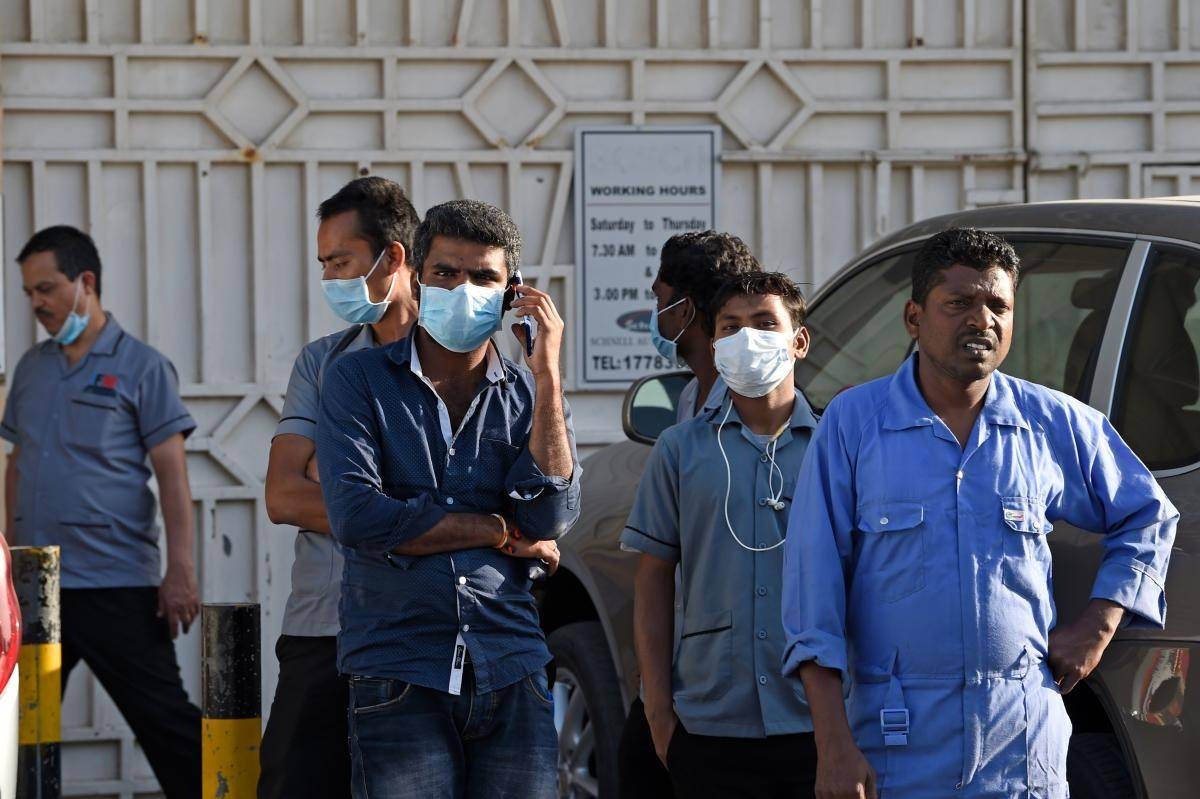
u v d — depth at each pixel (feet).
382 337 32.53
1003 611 24.34
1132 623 25.31
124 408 46.42
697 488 30.01
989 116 61.36
